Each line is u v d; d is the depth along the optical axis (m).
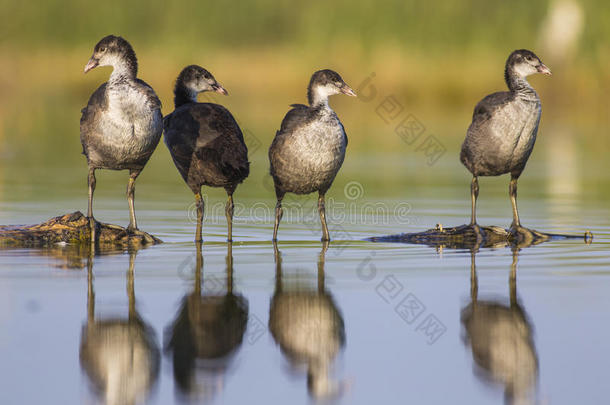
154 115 13.46
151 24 58.34
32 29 56.59
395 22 48.38
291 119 13.80
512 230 14.55
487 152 14.08
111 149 13.44
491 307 9.55
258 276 11.24
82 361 7.88
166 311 9.43
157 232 15.06
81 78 49.22
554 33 47.12
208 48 54.88
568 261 12.20
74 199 18.89
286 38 61.88
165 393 7.22
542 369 7.68
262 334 8.72
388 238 14.51
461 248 13.50
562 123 38.81
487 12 49.59
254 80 45.62
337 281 10.93
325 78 13.65
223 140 13.49
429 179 22.55
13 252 13.07
